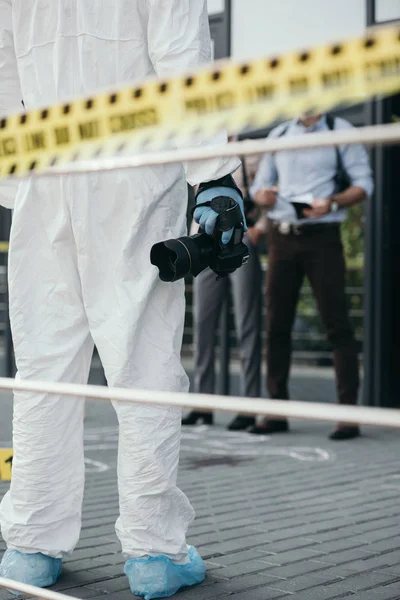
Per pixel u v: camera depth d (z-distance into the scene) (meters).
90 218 3.08
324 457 6.40
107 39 3.10
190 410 8.15
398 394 8.78
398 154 8.74
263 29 9.00
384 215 8.62
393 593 3.21
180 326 3.20
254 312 8.07
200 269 2.95
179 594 3.15
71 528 3.29
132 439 3.05
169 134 2.08
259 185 7.82
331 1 8.65
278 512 4.58
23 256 3.26
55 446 3.22
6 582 2.60
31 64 3.25
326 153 7.56
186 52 3.02
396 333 8.78
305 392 10.77
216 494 5.05
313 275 7.59
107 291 3.10
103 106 2.22
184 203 3.27
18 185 3.50
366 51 1.68
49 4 3.18
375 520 4.41
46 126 2.36
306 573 3.46
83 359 3.29
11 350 9.96
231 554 3.74
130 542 3.10
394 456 6.48
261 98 1.86
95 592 3.18
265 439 7.29
